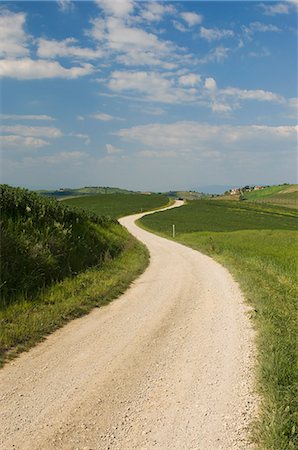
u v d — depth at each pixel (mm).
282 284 15062
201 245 31656
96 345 7973
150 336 8664
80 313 10273
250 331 9023
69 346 7848
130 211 91000
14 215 14852
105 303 11617
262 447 4582
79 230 19484
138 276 16672
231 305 11617
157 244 33219
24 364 6844
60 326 9133
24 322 8680
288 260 23234
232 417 5262
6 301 9969
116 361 7168
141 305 11531
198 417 5266
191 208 102500
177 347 7984
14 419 5078
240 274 16438
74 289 12125
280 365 6484
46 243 14109
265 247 30516
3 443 4570
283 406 5203
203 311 10930
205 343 8227
